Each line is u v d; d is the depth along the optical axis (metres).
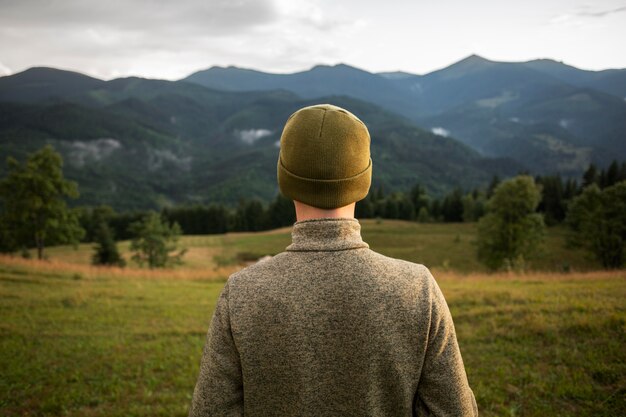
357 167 1.11
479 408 4.54
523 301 8.58
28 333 8.27
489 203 42.06
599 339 5.84
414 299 1.04
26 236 37.31
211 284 15.14
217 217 102.12
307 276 1.04
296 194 1.11
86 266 18.94
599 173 91.06
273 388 1.03
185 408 5.11
